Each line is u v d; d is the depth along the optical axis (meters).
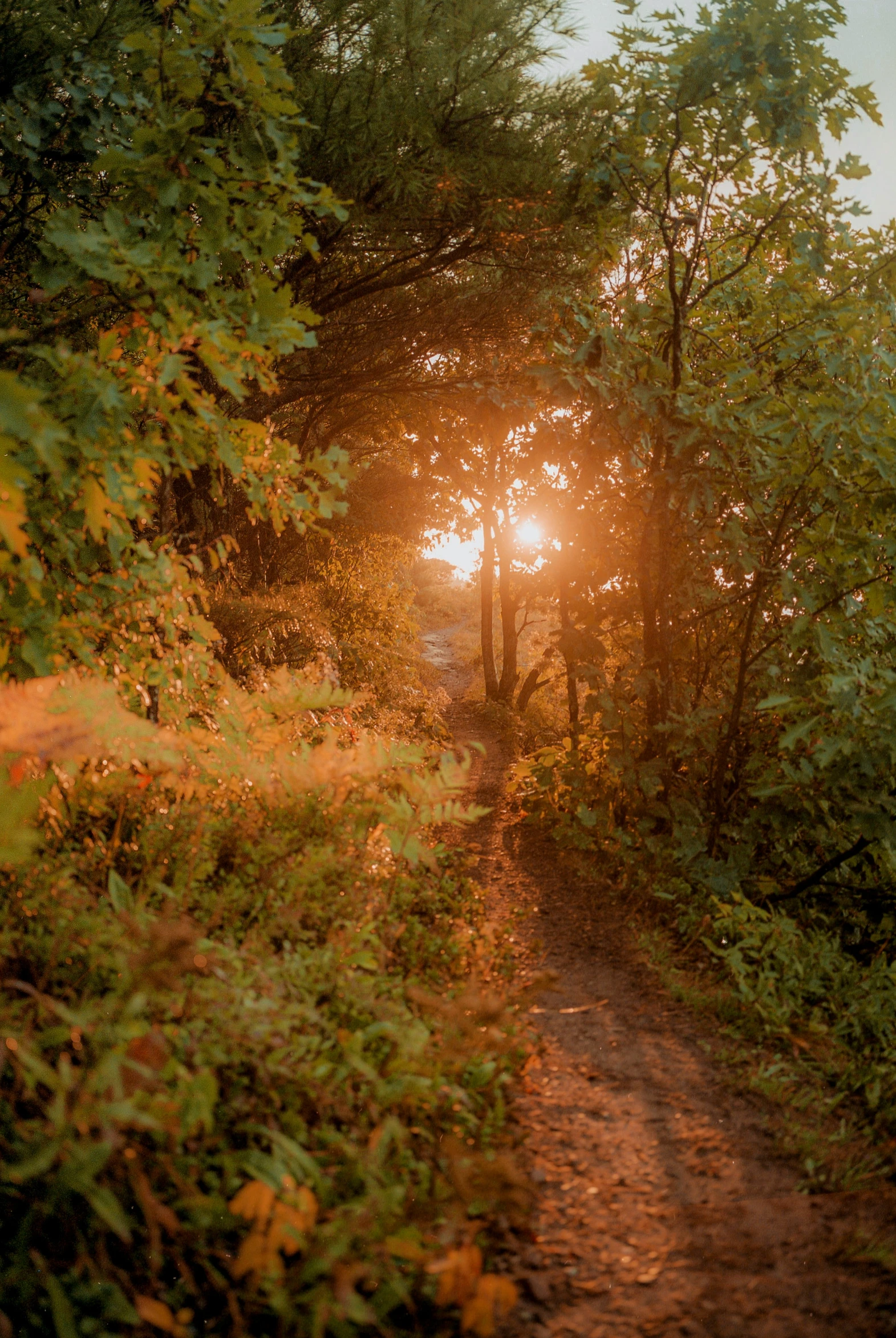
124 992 2.60
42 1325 2.16
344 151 7.20
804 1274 2.60
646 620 7.41
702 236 6.88
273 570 16.83
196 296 4.56
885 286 6.74
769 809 6.66
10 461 2.13
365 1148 2.68
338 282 9.69
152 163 4.05
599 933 5.80
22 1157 2.13
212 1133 2.52
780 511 6.80
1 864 2.78
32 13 5.19
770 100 6.20
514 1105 3.51
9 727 2.80
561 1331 2.38
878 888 6.68
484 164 7.53
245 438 4.12
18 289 5.98
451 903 5.45
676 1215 2.94
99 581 3.92
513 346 10.66
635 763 7.20
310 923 3.83
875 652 6.46
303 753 4.57
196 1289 2.25
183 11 5.61
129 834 3.92
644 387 6.54
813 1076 4.20
